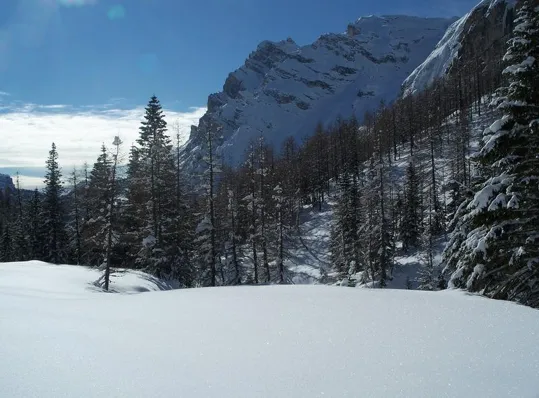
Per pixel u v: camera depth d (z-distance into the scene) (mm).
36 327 6059
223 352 4926
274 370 4297
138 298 9555
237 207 36625
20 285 15867
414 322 6254
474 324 6086
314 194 79125
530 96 12023
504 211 11914
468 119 80938
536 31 11969
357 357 4699
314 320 6480
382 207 43375
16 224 57750
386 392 3732
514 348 4973
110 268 27219
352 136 88375
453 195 45938
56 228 47344
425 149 80688
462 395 3674
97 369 4305
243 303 8133
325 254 56250
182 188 40188
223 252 36812
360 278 43688
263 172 37438
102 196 38062
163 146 38688
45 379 3996
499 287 12633
